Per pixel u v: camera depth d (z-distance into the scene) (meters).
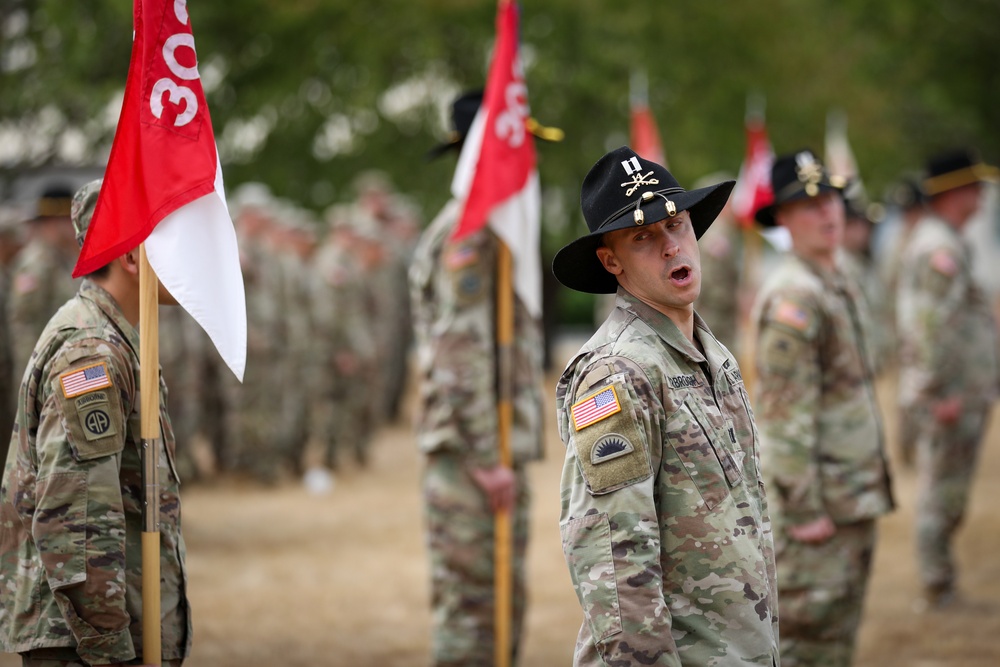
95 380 12.91
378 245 56.88
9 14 54.50
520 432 21.39
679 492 11.83
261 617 27.94
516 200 21.06
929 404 27.66
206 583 31.02
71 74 53.25
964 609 27.66
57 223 31.02
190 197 13.67
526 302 21.38
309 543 35.81
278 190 65.44
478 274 20.83
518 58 21.77
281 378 47.09
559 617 27.92
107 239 13.45
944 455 27.69
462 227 20.45
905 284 28.55
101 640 12.62
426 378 21.22
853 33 69.94
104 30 54.69
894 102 75.75
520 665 24.28
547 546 35.06
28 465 13.19
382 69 64.88
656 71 66.38
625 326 12.30
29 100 53.84
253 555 34.19
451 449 20.92
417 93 67.94
